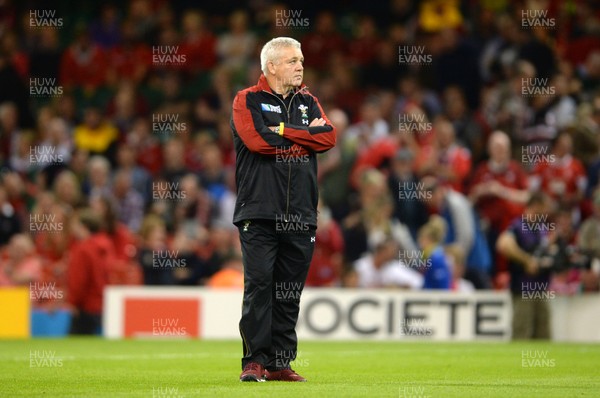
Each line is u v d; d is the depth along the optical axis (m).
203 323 51.56
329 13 75.69
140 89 74.88
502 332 50.91
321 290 50.84
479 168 60.06
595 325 50.31
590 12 70.94
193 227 61.16
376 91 72.31
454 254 54.75
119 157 66.81
